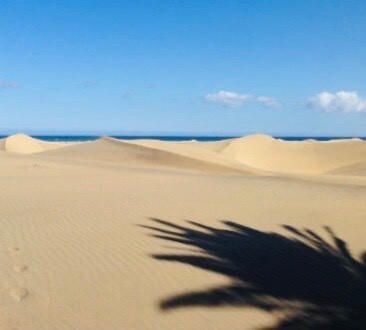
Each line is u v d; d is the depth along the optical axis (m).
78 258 9.27
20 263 8.91
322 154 60.56
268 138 64.62
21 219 12.23
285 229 12.41
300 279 8.98
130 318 7.03
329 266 9.80
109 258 9.34
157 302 7.57
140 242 10.44
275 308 7.69
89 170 25.42
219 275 8.81
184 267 9.06
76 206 14.09
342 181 32.19
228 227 12.31
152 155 45.19
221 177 23.73
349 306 7.97
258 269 9.31
